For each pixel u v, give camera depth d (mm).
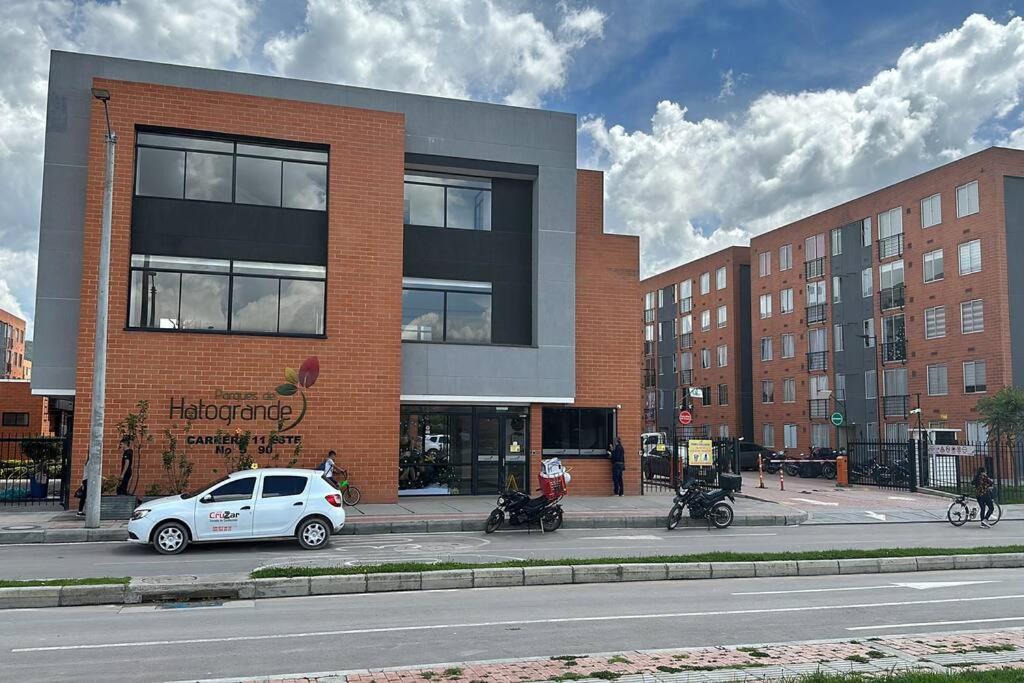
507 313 24594
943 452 28641
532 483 24109
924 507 24094
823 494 28188
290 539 16375
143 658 7453
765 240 54094
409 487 23219
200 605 10055
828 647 7656
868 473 33031
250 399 20938
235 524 14852
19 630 8641
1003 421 30359
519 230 24938
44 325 20297
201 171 21438
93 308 20016
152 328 20469
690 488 19438
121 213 20500
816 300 48781
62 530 16359
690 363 62938
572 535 17703
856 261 45438
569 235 24828
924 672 6566
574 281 24812
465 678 6574
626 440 25406
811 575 12617
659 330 68500
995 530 19297
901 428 41469
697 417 61125
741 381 56781
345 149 22234
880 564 12977
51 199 20562
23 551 14844
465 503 21953
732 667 6898
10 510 19594
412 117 23734
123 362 20125
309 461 21219
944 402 38656
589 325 25422
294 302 21703
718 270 59562
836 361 46812
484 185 24812
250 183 21750
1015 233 36344
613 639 8250
